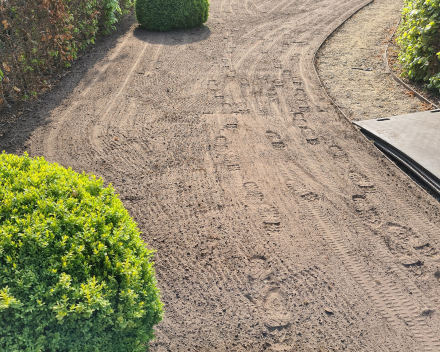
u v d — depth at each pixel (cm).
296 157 552
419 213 446
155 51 960
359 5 1383
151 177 505
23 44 719
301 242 405
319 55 948
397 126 616
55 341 214
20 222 252
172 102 710
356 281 361
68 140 587
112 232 275
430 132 593
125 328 241
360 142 587
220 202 462
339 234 416
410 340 310
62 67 855
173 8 1087
